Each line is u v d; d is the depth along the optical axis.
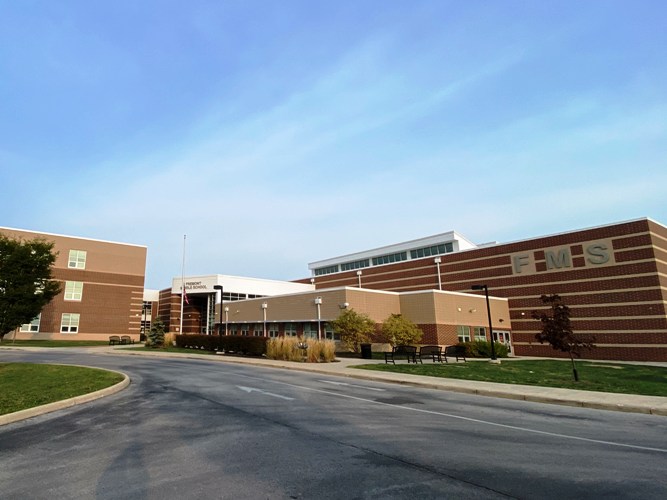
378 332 33.81
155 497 4.93
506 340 38.28
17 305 20.38
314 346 25.22
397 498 4.89
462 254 43.22
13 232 46.84
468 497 4.95
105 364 22.44
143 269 56.22
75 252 51.19
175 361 25.94
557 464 6.28
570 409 11.55
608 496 5.05
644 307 31.58
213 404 11.01
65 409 10.43
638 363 28.50
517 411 10.98
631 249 32.75
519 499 4.93
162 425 8.61
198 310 56.97
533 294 37.81
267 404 11.03
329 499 4.85
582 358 33.81
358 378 18.08
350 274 53.56
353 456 6.50
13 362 20.80
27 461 6.34
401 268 48.25
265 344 28.59
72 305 49.97
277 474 5.68
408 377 17.33
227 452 6.70
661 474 5.89
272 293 60.12
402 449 6.93
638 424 9.57
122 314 53.38
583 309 34.53
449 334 33.59
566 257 36.16
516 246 39.44
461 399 12.90
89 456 6.55
